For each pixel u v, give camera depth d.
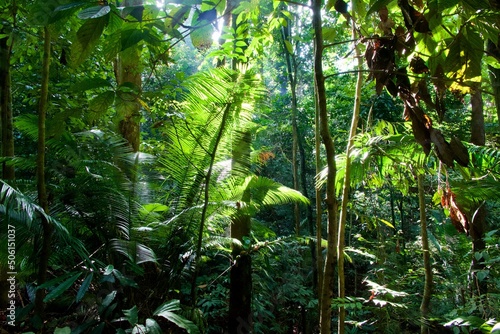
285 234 6.82
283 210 7.21
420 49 1.54
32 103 3.48
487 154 2.13
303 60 6.04
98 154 2.92
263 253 3.24
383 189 4.95
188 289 3.35
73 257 2.48
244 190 3.00
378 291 2.30
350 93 4.06
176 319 2.17
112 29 0.91
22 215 1.79
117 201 2.67
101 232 2.66
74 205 2.58
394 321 2.77
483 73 2.21
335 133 5.41
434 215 4.01
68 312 2.55
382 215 5.25
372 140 2.04
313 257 4.09
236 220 3.14
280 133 7.07
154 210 2.91
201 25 0.99
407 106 1.30
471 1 1.02
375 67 1.32
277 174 7.29
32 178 3.26
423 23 1.22
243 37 2.71
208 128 2.73
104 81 1.25
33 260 2.25
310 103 6.41
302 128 6.28
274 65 6.66
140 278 2.89
